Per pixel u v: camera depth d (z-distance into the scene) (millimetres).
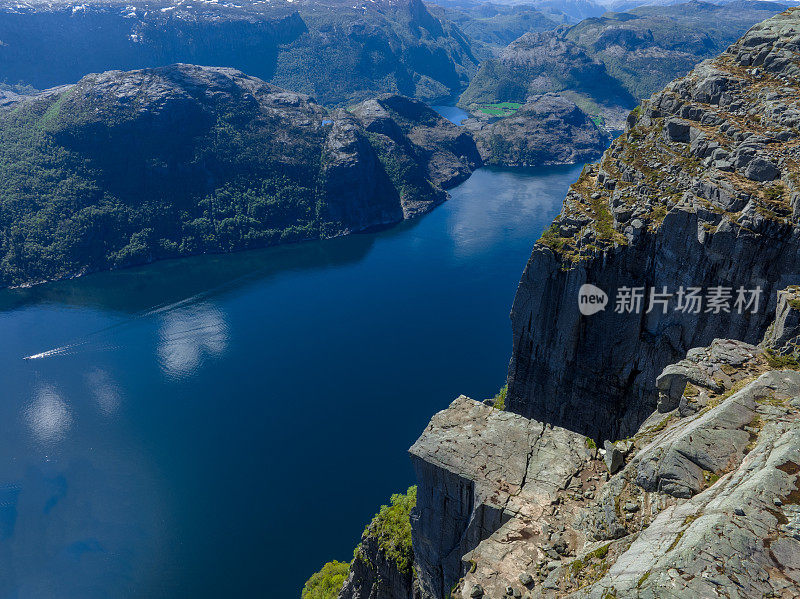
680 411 44188
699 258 65312
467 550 42094
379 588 67438
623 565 28891
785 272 59938
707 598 23828
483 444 44406
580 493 39438
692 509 29859
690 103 78188
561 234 77938
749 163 65750
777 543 25047
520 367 85375
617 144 86625
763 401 36000
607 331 74875
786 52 75688
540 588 32688
